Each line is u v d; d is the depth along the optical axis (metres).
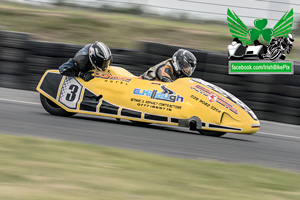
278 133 27.05
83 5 51.19
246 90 31.92
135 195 11.68
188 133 23.72
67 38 45.38
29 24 46.78
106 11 50.31
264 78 31.50
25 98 30.83
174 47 33.53
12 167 13.25
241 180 14.34
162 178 13.66
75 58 24.30
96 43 24.39
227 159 17.92
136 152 16.81
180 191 12.45
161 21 48.94
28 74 34.66
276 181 14.62
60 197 10.88
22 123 21.36
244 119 22.19
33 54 34.66
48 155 15.11
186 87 23.06
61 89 24.66
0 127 19.88
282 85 31.22
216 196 12.25
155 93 23.34
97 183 12.46
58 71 25.12
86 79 24.44
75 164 14.30
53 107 25.20
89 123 23.38
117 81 24.12
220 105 22.45
